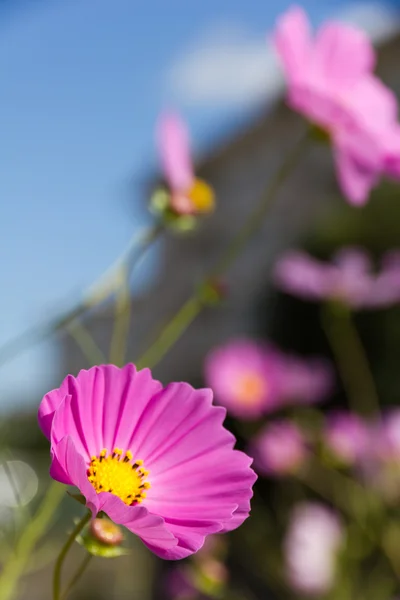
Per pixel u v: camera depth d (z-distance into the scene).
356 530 1.06
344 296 1.13
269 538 1.21
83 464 0.35
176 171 0.62
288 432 1.16
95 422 0.39
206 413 0.39
